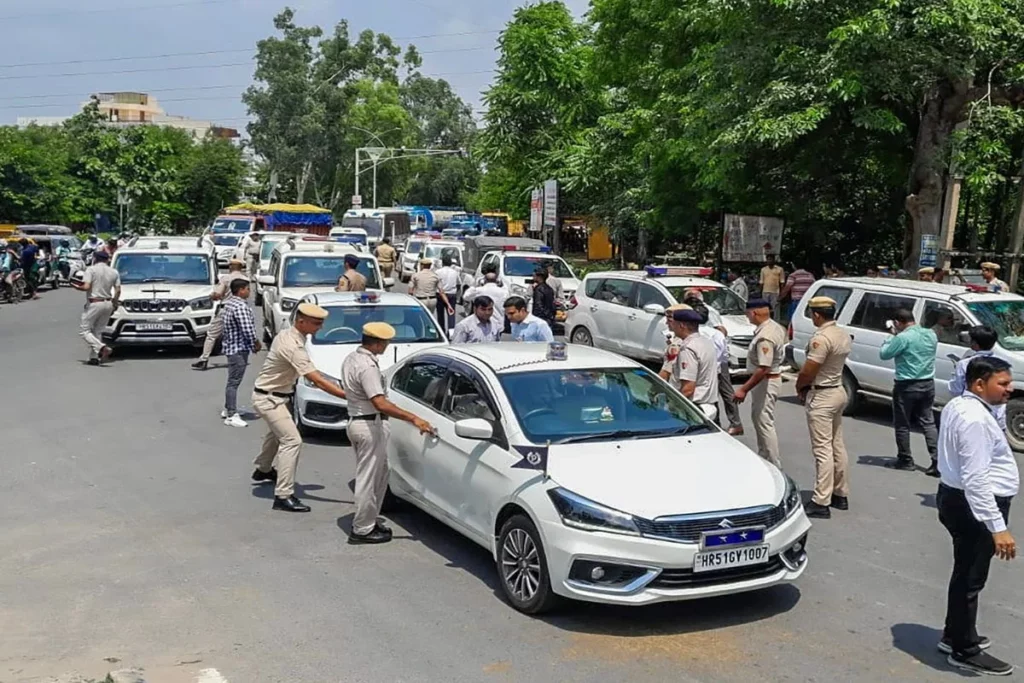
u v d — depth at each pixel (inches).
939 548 299.7
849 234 1013.2
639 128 1087.6
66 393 543.8
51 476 365.4
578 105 1489.9
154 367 650.2
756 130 669.3
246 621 231.6
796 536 234.8
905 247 826.8
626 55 1081.4
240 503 335.3
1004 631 236.7
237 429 458.6
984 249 957.2
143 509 325.4
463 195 3587.6
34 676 198.7
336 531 305.7
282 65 2701.8
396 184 3277.6
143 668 204.2
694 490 230.8
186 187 2417.6
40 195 1951.3
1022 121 649.6
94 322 650.2
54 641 218.4
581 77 1465.3
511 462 248.5
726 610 243.6
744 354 617.6
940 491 211.6
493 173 2330.2
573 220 1769.2
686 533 220.4
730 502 228.1
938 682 205.2
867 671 210.1
